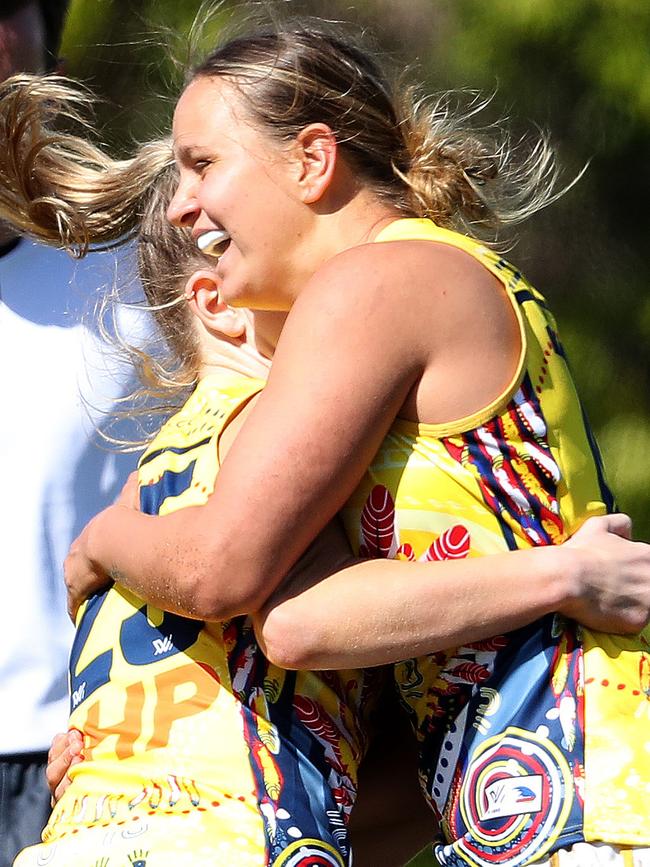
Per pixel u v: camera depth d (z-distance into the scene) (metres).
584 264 25.52
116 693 8.15
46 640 10.30
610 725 7.75
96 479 10.48
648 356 25.38
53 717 10.34
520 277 8.49
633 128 25.05
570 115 25.00
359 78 8.84
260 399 7.94
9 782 10.27
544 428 8.09
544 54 24.77
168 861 7.55
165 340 10.00
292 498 7.68
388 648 7.71
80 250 10.52
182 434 8.66
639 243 25.50
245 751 7.86
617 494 24.41
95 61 20.86
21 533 10.28
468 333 7.99
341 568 7.91
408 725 8.90
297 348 7.93
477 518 7.98
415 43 24.22
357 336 7.86
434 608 7.71
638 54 24.94
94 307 10.52
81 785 8.05
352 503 8.13
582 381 25.06
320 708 8.11
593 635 7.99
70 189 10.49
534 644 7.91
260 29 9.78
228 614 7.75
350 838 9.02
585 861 7.51
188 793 7.76
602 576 7.91
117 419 10.34
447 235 8.35
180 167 8.91
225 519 7.69
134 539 8.08
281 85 8.59
